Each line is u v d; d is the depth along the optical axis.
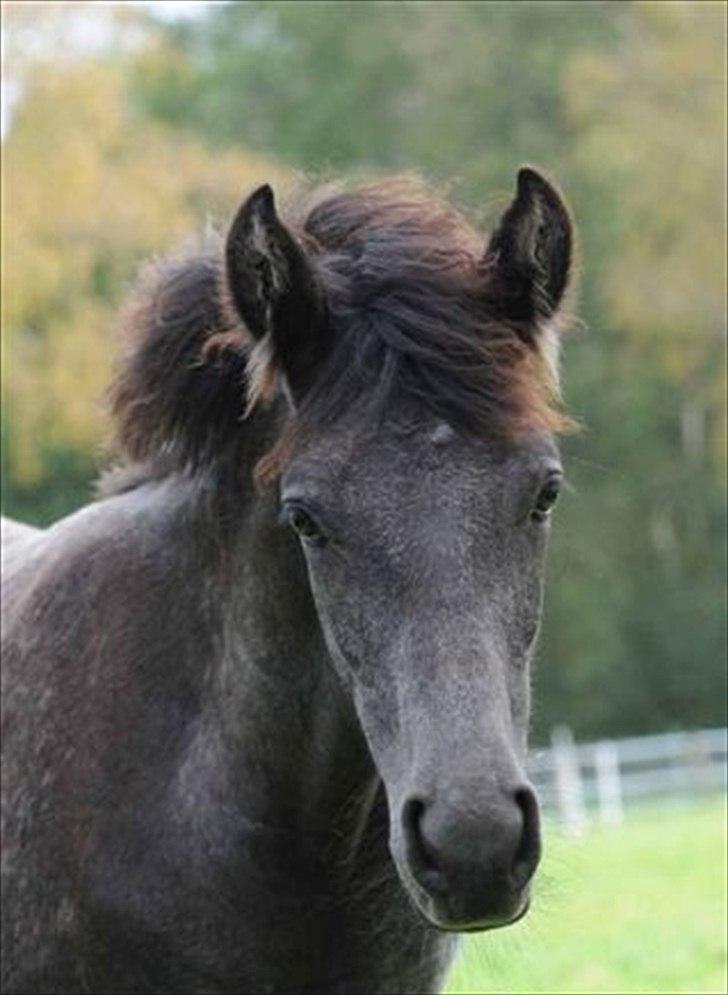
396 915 8.16
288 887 8.05
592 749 44.28
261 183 7.37
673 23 63.66
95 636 8.52
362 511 7.04
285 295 7.37
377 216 7.73
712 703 64.31
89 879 8.26
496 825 6.60
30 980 8.48
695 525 65.31
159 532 8.48
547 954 18.28
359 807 7.98
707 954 18.06
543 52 66.69
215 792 8.10
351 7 69.50
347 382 7.22
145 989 8.22
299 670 7.86
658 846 28.09
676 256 62.72
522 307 7.37
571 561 10.53
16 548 9.80
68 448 53.84
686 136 62.88
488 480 7.04
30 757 8.53
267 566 7.88
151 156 54.25
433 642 6.86
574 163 64.25
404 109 68.56
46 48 54.47
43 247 52.06
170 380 8.22
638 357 64.38
